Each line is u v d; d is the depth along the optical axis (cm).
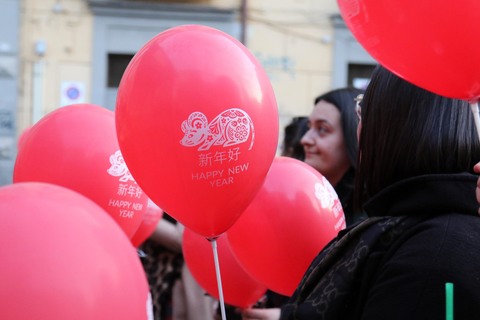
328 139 272
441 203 137
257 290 229
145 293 120
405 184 142
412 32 133
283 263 195
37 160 187
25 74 942
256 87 159
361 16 139
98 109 199
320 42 973
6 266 110
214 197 160
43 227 113
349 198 267
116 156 188
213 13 964
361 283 140
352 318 142
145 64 158
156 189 162
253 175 162
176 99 153
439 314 125
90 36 952
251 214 193
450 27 129
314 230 192
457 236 130
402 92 147
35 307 109
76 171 185
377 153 150
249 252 198
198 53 157
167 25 963
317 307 144
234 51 161
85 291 112
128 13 955
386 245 140
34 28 943
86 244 114
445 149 144
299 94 974
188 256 233
